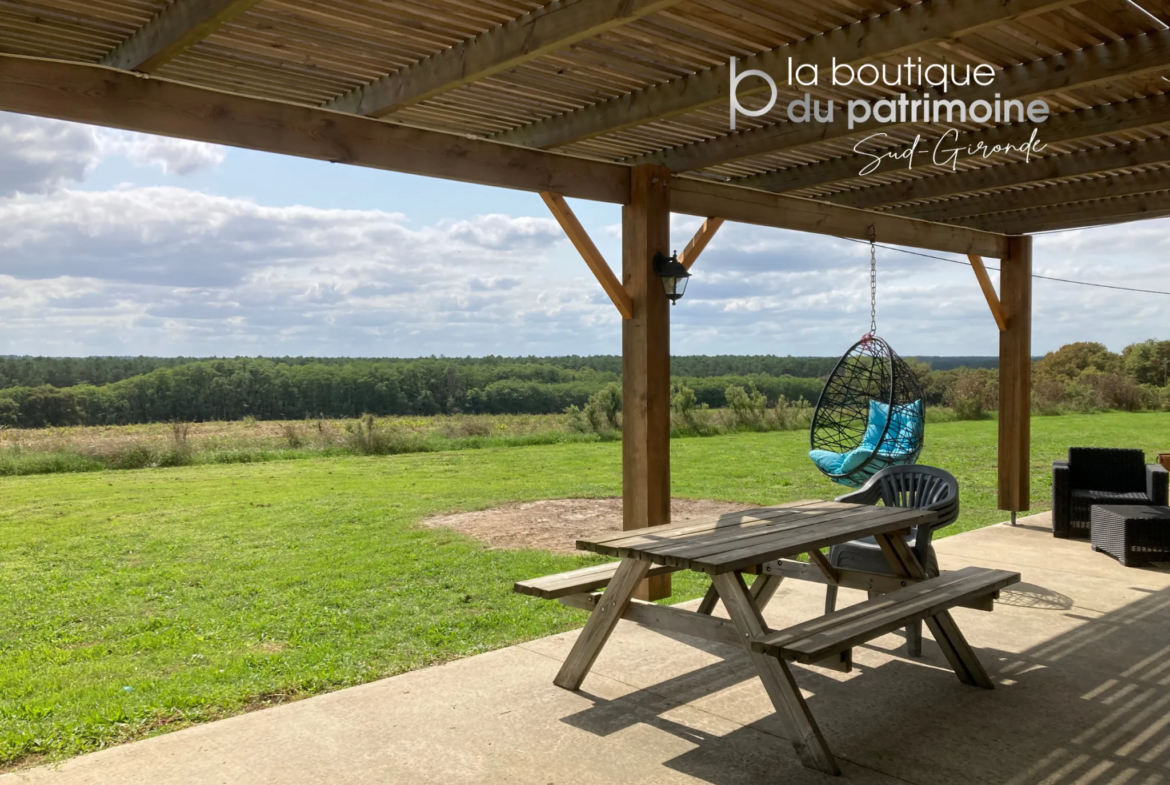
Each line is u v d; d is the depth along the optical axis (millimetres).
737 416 18281
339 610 4754
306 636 4230
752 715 3045
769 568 3967
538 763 2637
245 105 3477
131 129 3211
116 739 2920
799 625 2742
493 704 3156
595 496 9180
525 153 4320
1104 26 3203
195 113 3359
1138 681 3385
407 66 3496
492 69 3150
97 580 5605
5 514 8336
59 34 3092
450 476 11070
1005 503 7734
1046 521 7242
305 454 14070
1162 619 4273
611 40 3262
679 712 3072
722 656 3729
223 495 9492
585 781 2510
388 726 2941
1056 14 3084
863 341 6535
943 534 6918
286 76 3602
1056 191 6020
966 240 7164
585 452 14180
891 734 2869
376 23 3041
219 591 5277
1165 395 23391
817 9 3010
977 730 2896
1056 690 3289
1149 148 4840
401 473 11469
